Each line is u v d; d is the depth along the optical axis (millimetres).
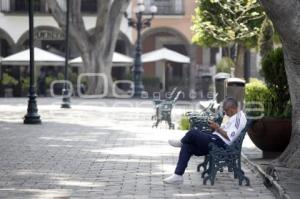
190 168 15039
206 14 35062
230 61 38250
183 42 68812
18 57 57562
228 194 11906
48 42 68125
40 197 11445
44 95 58188
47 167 15094
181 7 67875
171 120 29234
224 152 12711
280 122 15672
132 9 67562
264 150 16375
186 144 12984
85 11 66750
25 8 66562
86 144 20016
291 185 12203
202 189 12367
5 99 51656
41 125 27219
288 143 15836
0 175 13906
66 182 13031
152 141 21062
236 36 34031
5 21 66438
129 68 66062
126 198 11375
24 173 14188
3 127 26016
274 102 16234
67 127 26328
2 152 17906
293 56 13930
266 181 12875
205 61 68562
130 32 67750
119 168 14969
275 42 27141
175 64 69812
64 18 53750
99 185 12711
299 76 14156
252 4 32500
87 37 55094
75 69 66625
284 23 13367
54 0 53219
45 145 19672
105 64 55719
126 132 24375
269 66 16188
